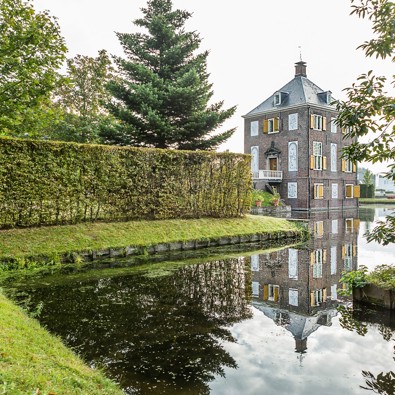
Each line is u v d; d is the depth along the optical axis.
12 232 9.55
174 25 21.30
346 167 35.47
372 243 12.69
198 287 7.18
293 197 32.59
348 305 6.11
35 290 6.80
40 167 10.28
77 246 9.76
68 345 4.40
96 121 26.73
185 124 19.39
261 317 5.53
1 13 11.15
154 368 3.92
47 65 11.91
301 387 3.58
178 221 13.05
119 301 6.20
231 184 14.91
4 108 11.45
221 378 3.74
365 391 3.51
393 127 3.94
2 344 3.29
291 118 32.69
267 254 10.79
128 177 12.20
